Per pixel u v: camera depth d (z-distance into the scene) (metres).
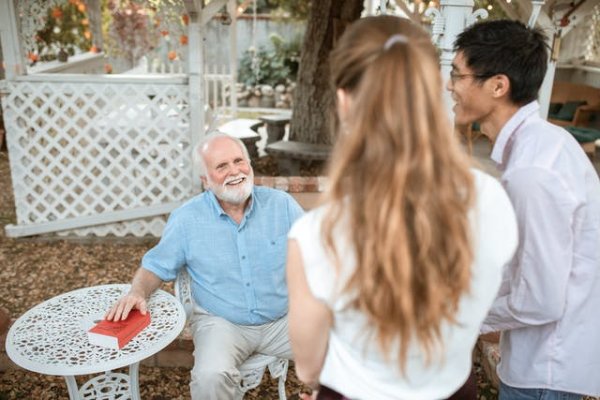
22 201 4.57
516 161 1.31
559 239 1.26
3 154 7.12
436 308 0.87
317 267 0.92
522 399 1.50
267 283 2.30
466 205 0.86
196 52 4.34
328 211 0.89
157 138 4.58
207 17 4.39
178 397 2.71
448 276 0.86
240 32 12.82
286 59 12.70
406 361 0.94
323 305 0.95
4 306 3.54
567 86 7.82
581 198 1.27
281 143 6.17
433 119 0.83
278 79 12.45
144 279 2.25
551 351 1.41
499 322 1.43
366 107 0.84
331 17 6.00
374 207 0.83
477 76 1.33
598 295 1.38
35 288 3.80
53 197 4.66
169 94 4.48
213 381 2.05
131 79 4.40
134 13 6.23
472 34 1.34
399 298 0.85
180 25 4.39
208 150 2.20
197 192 4.73
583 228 1.33
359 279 0.87
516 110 1.36
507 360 1.51
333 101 0.97
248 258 2.28
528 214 1.26
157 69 7.89
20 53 4.26
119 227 4.78
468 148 1.21
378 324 0.89
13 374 2.84
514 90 1.32
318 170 6.34
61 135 4.46
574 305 1.37
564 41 8.25
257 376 2.36
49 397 2.69
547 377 1.42
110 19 7.80
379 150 0.83
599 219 1.33
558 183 1.24
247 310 2.30
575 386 1.42
